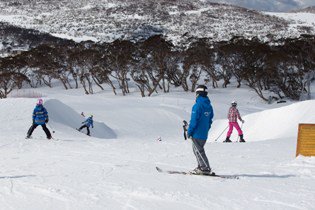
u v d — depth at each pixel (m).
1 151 12.49
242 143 14.12
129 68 70.19
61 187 6.18
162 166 8.44
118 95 70.81
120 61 68.69
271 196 5.34
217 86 74.81
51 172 7.80
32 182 6.67
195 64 69.81
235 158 9.77
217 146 13.01
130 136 30.77
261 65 66.06
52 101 26.59
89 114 39.28
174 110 45.03
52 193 5.77
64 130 21.94
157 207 4.86
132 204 5.04
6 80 63.84
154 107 46.88
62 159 9.96
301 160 8.85
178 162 9.09
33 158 10.40
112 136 29.89
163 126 37.38
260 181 6.49
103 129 30.06
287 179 6.68
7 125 21.69
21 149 13.04
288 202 4.99
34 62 76.19
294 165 8.31
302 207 4.75
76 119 27.66
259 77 61.53
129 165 8.59
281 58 61.03
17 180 6.90
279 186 6.04
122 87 70.94
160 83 81.44
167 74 71.75
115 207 4.91
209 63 69.88
